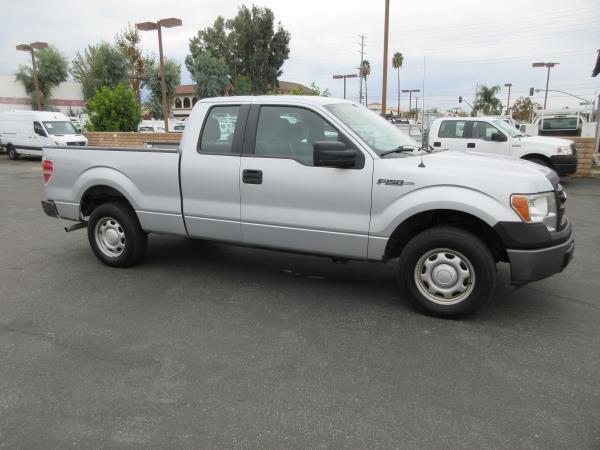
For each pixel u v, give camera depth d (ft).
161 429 9.09
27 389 10.45
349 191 14.17
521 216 12.57
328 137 14.66
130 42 133.90
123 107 78.23
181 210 16.92
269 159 15.24
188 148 16.58
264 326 13.58
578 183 42.47
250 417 9.42
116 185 17.88
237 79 187.52
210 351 12.12
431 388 10.35
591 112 77.77
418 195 13.39
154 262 19.74
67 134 71.87
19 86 158.81
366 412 9.53
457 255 13.38
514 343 12.39
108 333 13.20
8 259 20.40
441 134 41.57
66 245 22.77
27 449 8.59
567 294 15.84
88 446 8.64
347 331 13.20
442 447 8.52
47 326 13.67
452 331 13.11
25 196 38.63
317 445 8.61
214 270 18.72
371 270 18.60
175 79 157.38
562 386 10.39
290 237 15.26
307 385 10.53
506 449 8.45
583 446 8.50
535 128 66.85
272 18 191.21
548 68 151.23
